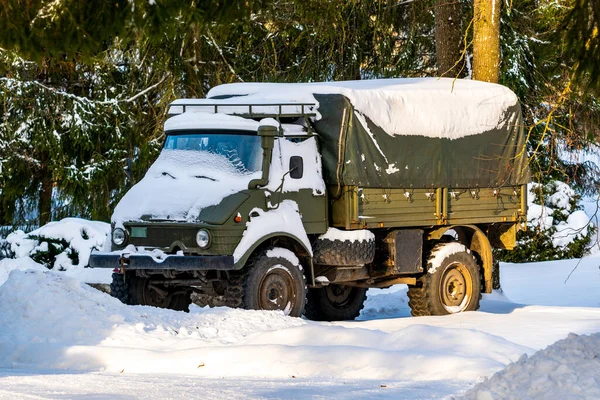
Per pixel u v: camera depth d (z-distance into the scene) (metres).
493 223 40.66
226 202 32.19
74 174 63.53
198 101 35.72
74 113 63.56
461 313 36.72
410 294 38.06
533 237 67.94
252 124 33.69
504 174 39.53
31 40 17.88
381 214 35.66
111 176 65.25
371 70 66.56
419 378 22.31
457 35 51.97
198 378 22.41
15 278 28.56
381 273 37.00
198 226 32.16
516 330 31.03
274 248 33.06
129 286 34.47
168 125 34.94
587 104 48.28
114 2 18.06
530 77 60.47
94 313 27.53
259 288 32.44
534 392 17.66
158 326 27.39
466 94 38.72
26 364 25.33
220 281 33.00
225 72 63.53
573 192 70.19
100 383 21.42
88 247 49.44
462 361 22.94
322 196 34.66
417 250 37.19
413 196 36.72
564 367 18.11
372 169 35.31
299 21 60.97
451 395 19.70
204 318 28.42
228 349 24.52
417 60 66.56
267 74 64.12
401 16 65.19
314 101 35.03
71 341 26.42
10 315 27.58
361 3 61.78
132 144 65.31
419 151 36.78
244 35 62.97
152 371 24.05
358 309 40.66
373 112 35.53
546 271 63.47
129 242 33.81
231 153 33.78
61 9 17.69
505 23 60.31
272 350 24.16
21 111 64.00
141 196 33.91
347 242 34.59
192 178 33.69
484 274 39.69
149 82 64.38
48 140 63.38
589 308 39.56
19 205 67.88
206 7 19.02
